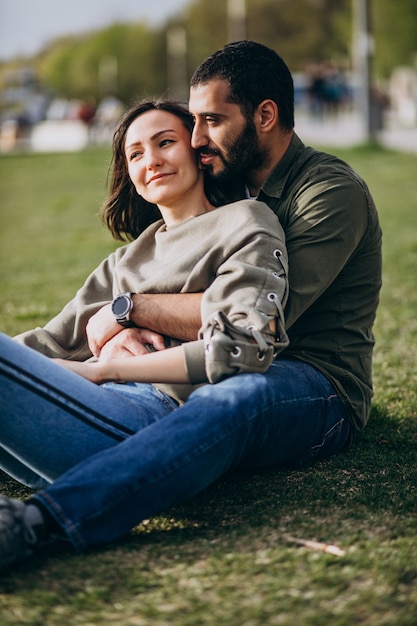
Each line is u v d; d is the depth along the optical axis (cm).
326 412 336
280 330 314
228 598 259
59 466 306
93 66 10162
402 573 269
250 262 322
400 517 311
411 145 2344
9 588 267
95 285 371
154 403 324
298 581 266
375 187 1569
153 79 9838
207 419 291
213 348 303
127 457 284
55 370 303
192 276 336
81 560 282
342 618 246
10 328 670
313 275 334
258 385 303
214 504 326
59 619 252
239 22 4703
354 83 5041
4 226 1509
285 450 331
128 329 341
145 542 295
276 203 358
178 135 353
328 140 2673
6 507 272
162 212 364
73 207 1745
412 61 4438
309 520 309
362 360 361
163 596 262
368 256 359
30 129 5150
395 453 378
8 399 297
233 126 347
